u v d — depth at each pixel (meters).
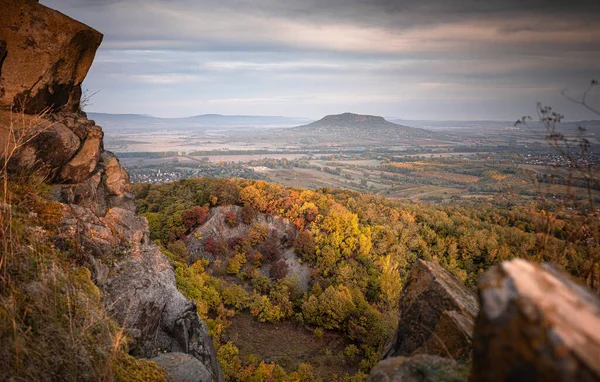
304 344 37.97
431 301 5.55
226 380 27.34
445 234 63.69
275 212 57.12
